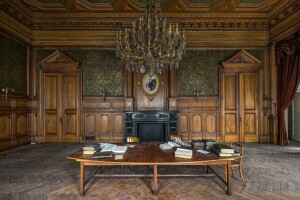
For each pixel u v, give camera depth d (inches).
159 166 172.1
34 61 296.2
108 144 150.0
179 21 283.0
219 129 295.3
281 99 272.2
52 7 259.9
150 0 174.2
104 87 297.4
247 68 295.3
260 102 294.4
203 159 115.8
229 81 297.1
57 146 262.1
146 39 169.6
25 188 129.0
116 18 281.6
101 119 295.3
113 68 297.7
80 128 293.1
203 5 258.8
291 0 228.7
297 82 249.8
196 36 299.0
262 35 297.7
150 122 286.5
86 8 263.4
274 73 287.0
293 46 243.4
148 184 134.2
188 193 121.3
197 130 295.7
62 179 144.1
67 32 297.6
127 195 118.5
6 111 243.1
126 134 284.5
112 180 140.7
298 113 311.9
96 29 296.8
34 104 291.3
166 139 284.5
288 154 216.1
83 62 297.9
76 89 294.4
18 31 265.0
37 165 177.5
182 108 296.7
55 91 294.4
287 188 129.3
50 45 296.5
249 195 119.4
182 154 120.0
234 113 295.7
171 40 168.1
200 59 300.0
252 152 225.1
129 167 168.2
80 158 117.3
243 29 297.6
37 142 289.9
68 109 293.7
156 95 297.7
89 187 129.6
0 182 138.9
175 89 296.4
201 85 298.7
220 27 296.0
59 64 291.6
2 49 238.5
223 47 298.7
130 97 293.4
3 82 240.5
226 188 127.0
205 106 297.1
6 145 242.4
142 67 180.4
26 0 240.5
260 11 269.3
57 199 114.2
